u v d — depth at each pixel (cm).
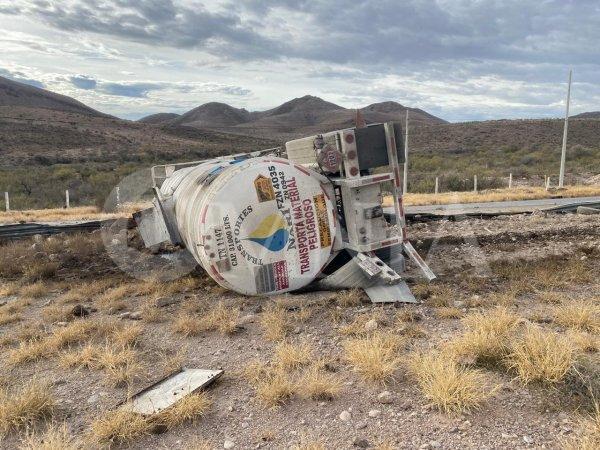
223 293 729
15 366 516
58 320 657
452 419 371
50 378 484
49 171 4409
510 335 500
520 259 883
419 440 349
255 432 373
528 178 4156
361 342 489
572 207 1597
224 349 535
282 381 428
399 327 554
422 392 414
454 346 472
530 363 416
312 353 504
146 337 581
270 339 549
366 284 688
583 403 376
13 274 964
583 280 732
